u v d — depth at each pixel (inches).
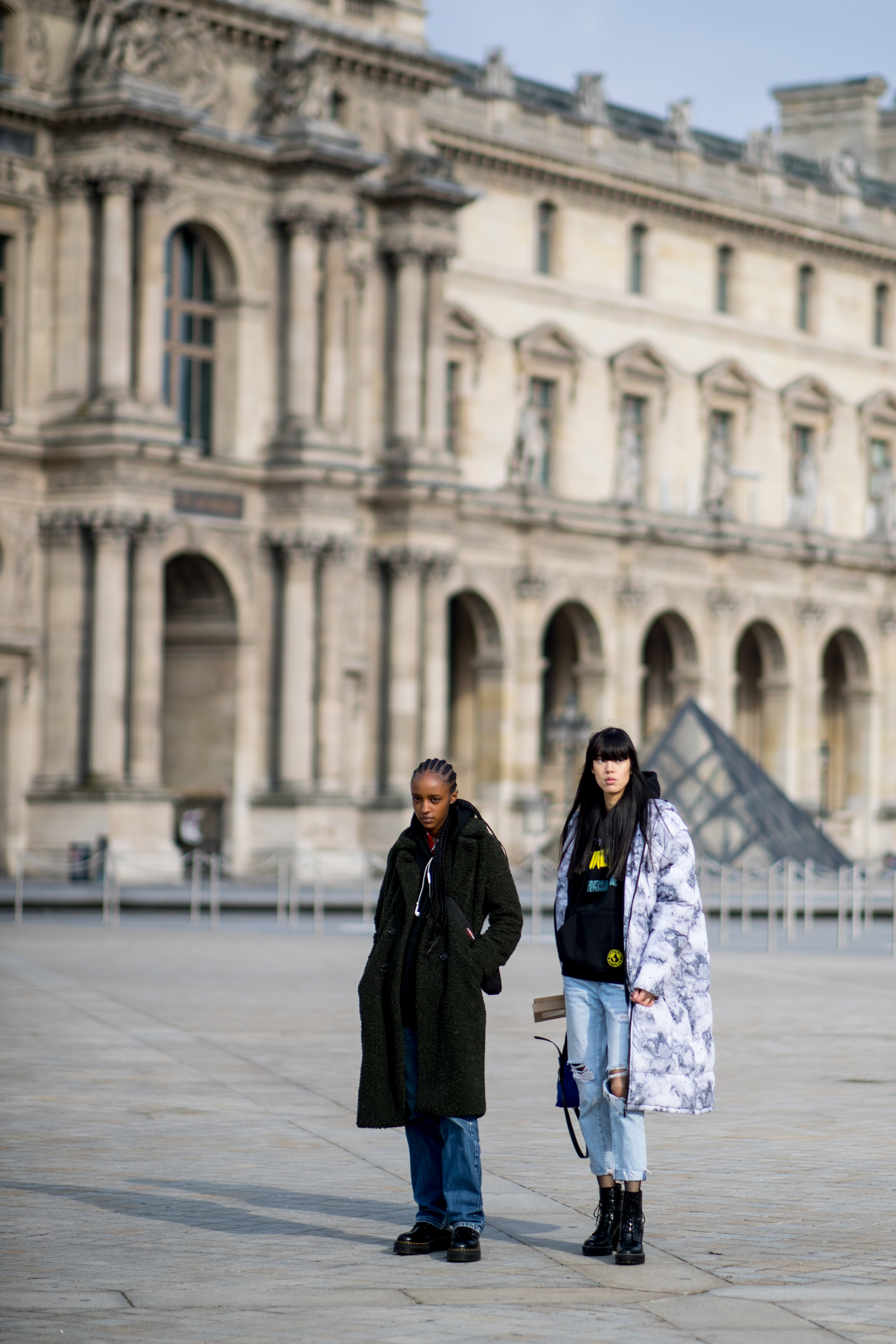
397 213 3582.7
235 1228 725.9
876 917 2967.5
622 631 4143.7
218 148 3275.1
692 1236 722.2
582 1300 627.2
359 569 3560.5
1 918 2420.0
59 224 3090.6
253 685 3385.8
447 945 697.0
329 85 3415.4
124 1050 1191.6
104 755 3056.1
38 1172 825.5
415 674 3577.8
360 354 3565.5
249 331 3351.4
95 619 3068.4
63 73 3085.6
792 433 4650.6
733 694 4399.6
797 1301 625.9
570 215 4133.9
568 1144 908.0
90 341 3083.2
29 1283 639.8
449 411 3924.7
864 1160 879.7
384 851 3538.4
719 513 4313.5
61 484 3080.7
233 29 3319.4
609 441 4197.8
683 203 4323.3
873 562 4707.2
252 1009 1424.7
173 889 2974.9
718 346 4443.9
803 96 5310.0
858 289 4817.9
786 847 3063.5
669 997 687.7
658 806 701.9
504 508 3882.9
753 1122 983.6
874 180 5064.0
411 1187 802.2
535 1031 1344.7
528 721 3951.8
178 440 3097.9
